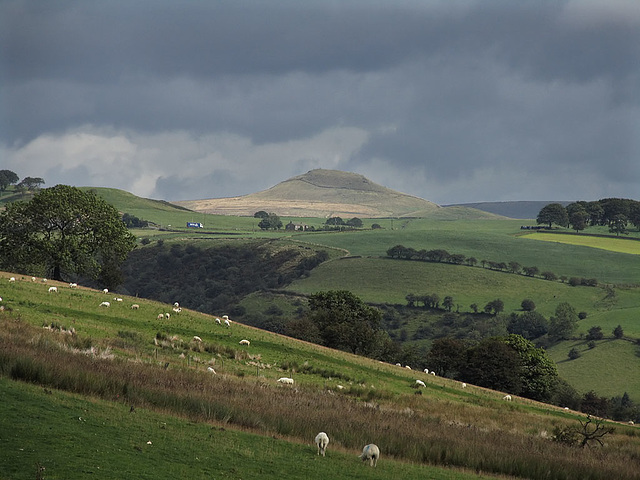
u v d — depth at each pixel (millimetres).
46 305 119062
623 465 70875
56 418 46906
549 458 67062
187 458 43906
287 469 46469
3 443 39000
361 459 54531
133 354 90750
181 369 84875
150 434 48438
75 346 85000
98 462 38594
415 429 73438
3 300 115000
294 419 64812
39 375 58906
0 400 48594
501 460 64062
